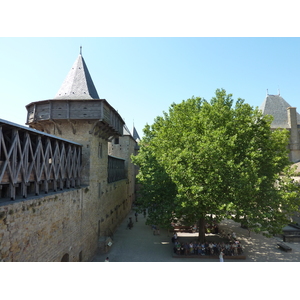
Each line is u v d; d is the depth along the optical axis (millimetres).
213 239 21734
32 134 11031
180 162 16859
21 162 9586
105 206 21812
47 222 11000
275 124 37969
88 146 18031
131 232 25047
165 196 19797
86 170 17672
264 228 15828
